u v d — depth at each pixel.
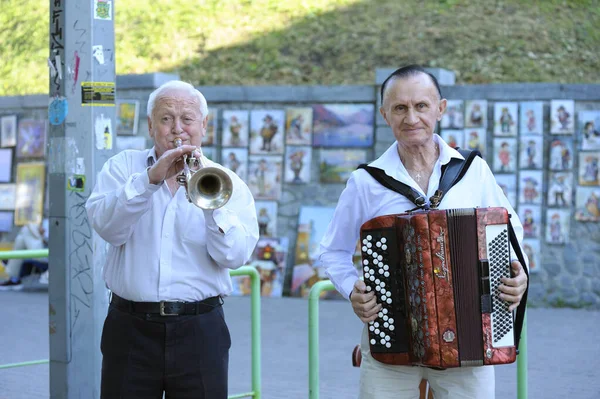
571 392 7.55
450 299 3.76
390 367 4.02
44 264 14.76
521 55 15.30
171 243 4.01
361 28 16.52
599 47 15.62
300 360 9.06
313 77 15.62
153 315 3.96
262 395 7.55
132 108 14.51
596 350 9.43
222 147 14.32
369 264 3.93
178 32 17.55
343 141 13.91
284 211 14.09
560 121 13.05
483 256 3.77
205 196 3.72
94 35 5.05
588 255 12.95
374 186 4.12
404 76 4.02
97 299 5.07
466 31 15.98
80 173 5.05
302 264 13.80
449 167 4.06
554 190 13.07
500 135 13.25
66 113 5.07
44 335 10.46
